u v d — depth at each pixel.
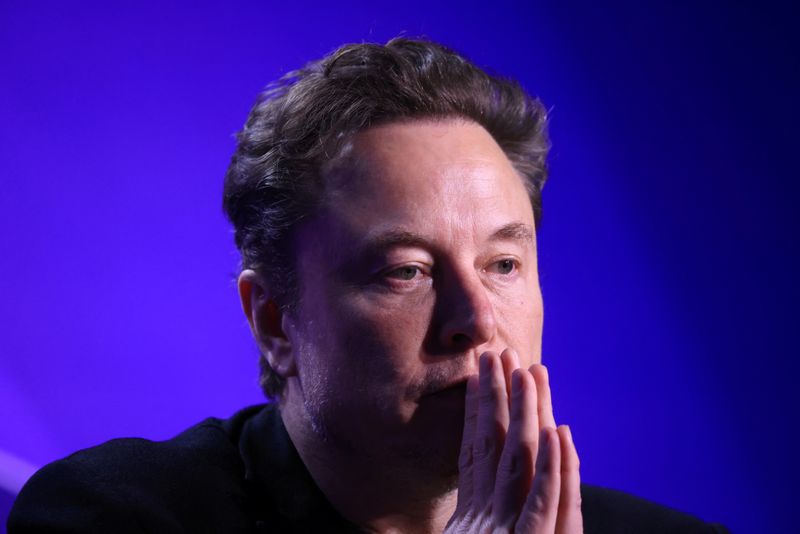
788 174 5.52
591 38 5.58
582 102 5.55
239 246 2.82
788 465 5.43
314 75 2.64
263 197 2.61
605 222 5.54
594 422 5.46
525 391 2.21
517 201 2.47
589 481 5.45
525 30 5.50
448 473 2.38
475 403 2.28
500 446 2.23
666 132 5.58
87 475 2.58
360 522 2.56
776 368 5.46
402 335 2.30
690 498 5.45
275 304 2.62
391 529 2.56
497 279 2.40
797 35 5.52
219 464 2.72
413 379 2.30
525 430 2.20
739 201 5.54
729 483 5.45
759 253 5.52
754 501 5.43
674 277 5.54
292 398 2.68
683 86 5.59
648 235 5.55
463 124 2.54
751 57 5.57
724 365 5.50
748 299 5.51
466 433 2.28
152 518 2.48
